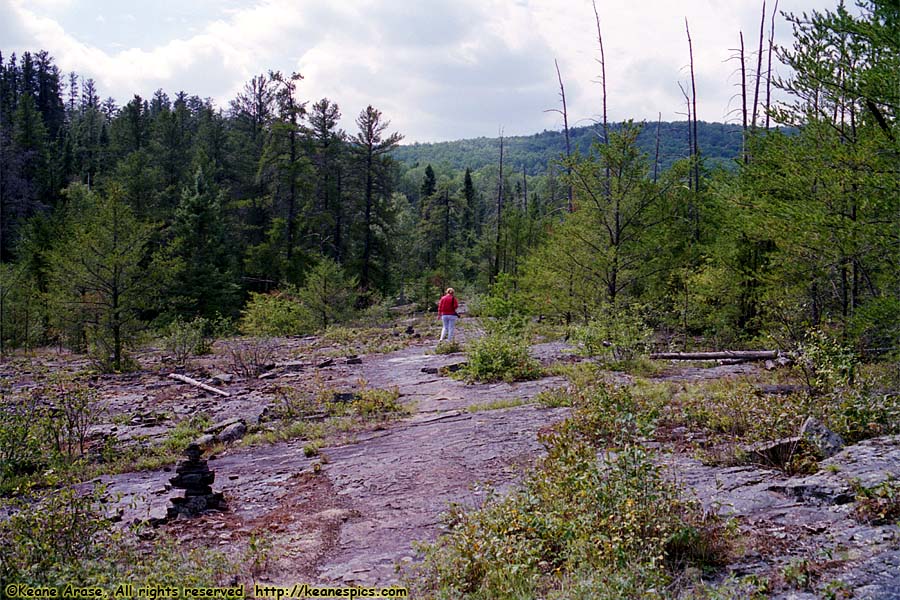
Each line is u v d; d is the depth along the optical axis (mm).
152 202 50562
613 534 5246
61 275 22469
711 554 5203
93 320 22047
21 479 9750
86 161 76375
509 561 5195
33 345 32219
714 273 18938
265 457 10852
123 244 22938
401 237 60344
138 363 22969
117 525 7301
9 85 97312
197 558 5809
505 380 15258
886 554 4930
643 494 5535
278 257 46938
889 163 11672
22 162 61469
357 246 51312
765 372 13688
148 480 9820
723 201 17172
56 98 106062
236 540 6902
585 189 20688
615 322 16438
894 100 11570
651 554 5102
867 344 13531
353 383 17062
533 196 63906
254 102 65375
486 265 47688
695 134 30078
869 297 14109
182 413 14797
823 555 4969
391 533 6828
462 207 84562
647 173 20328
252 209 53062
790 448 7566
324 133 50531
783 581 4727
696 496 6227
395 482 8656
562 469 6664
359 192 51094
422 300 51094
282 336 31984
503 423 11094
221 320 34469
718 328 19344
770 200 14250
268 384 17688
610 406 9242
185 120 83750
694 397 10766
